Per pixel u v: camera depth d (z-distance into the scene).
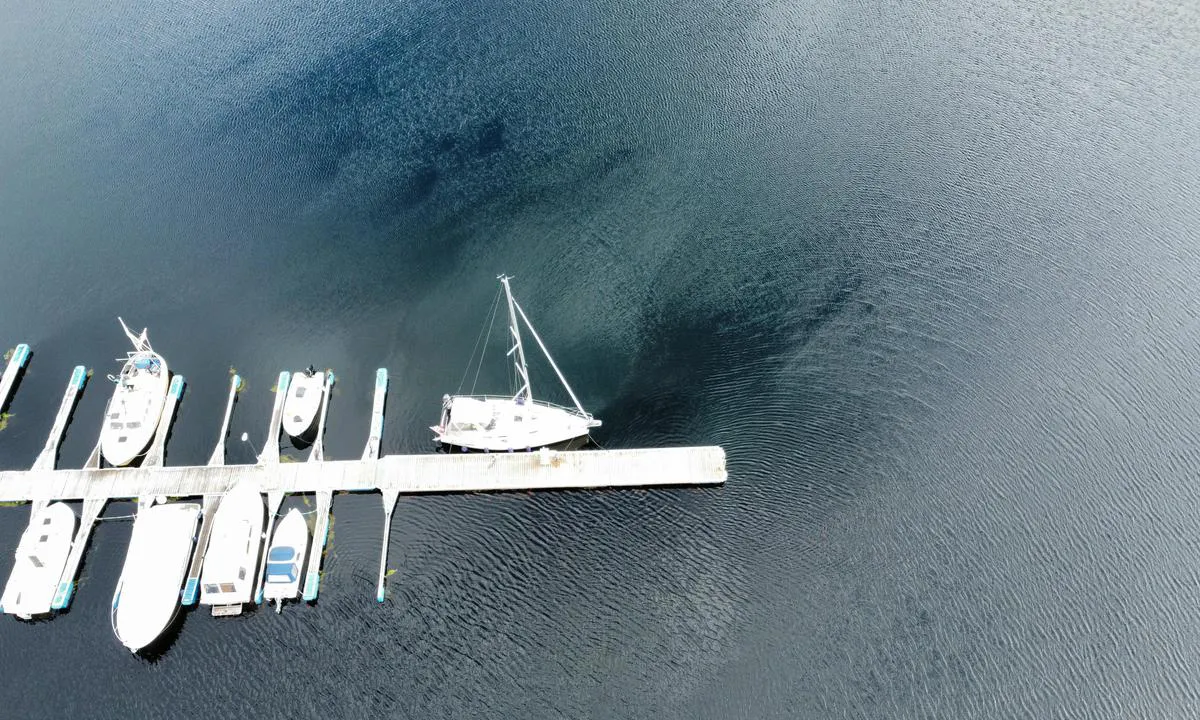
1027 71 124.00
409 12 139.25
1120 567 77.06
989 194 108.75
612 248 106.69
